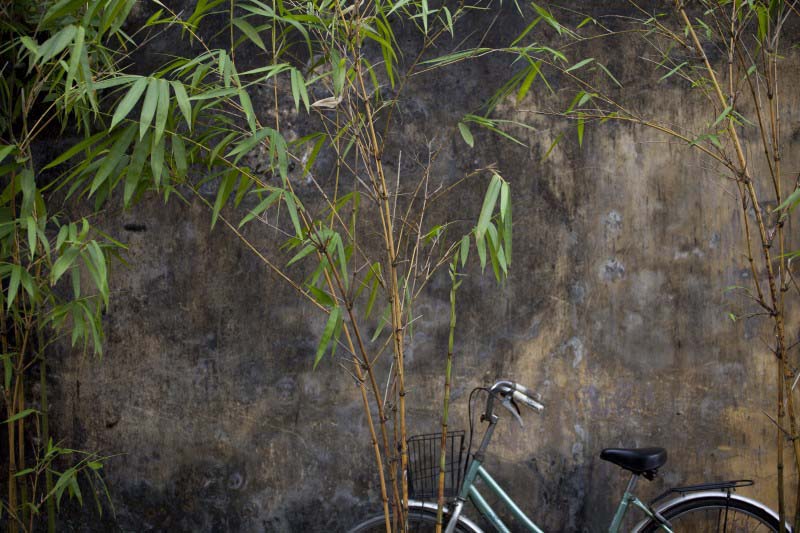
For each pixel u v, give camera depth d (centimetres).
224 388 340
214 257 339
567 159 327
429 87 330
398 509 226
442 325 331
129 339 342
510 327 329
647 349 326
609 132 325
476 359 331
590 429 329
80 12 283
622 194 326
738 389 323
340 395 336
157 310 341
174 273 341
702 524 330
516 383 318
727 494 307
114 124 169
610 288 327
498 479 332
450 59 242
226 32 335
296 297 337
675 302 325
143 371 343
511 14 328
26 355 340
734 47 233
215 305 340
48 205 339
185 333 341
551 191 327
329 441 337
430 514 311
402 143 330
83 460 329
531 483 331
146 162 224
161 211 341
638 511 326
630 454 289
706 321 324
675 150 323
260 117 333
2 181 330
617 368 327
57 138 338
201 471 342
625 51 323
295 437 338
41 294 301
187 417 342
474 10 329
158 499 344
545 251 328
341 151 330
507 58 328
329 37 265
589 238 327
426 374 333
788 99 318
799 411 320
